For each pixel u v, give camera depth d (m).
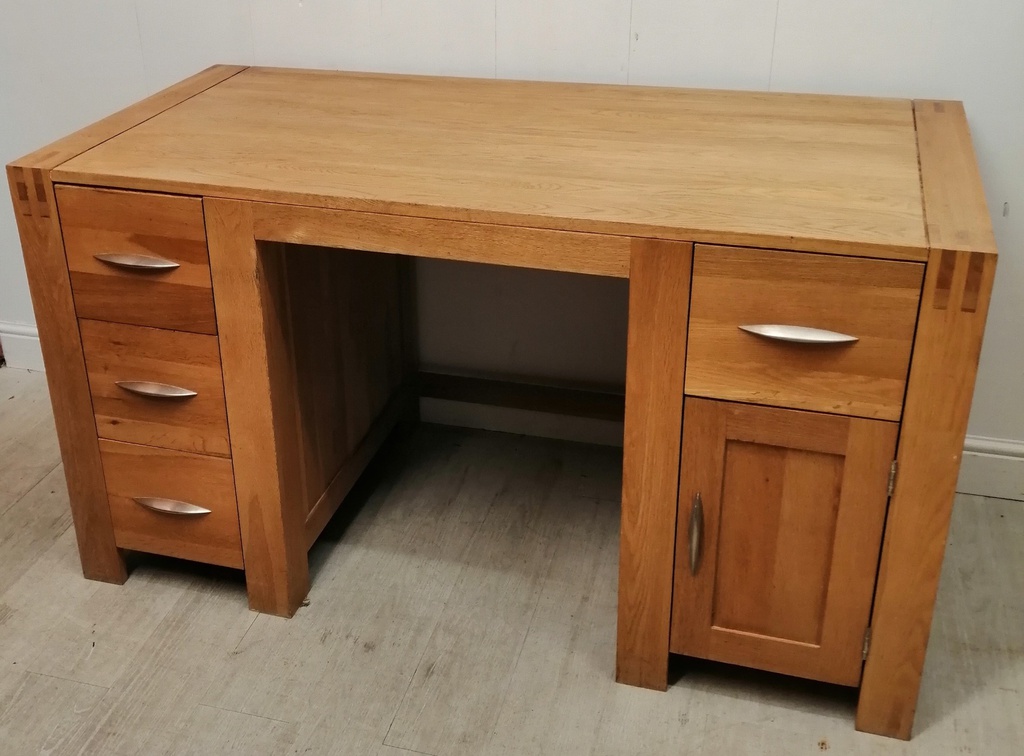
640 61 1.97
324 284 1.82
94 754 1.55
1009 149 1.88
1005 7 1.78
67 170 1.57
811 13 1.86
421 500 2.11
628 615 1.62
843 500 1.45
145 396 1.71
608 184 1.50
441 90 1.94
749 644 1.59
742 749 1.56
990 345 2.01
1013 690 1.66
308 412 1.81
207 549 1.80
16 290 2.52
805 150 1.61
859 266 1.31
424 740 1.57
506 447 2.28
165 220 1.57
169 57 2.19
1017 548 1.97
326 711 1.62
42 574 1.91
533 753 1.55
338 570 1.92
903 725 1.56
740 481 1.49
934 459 1.39
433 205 1.44
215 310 1.61
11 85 2.30
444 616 1.81
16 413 2.41
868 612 1.51
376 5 2.04
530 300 2.20
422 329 2.29
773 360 1.39
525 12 1.98
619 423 2.25
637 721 1.61
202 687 1.67
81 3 2.18
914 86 1.87
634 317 1.42
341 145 1.67
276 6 2.09
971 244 1.28
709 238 1.35
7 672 1.69
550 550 1.97
